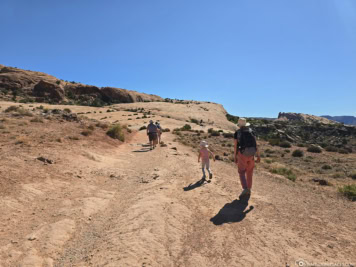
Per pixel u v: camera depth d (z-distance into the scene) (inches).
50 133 473.4
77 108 2834.6
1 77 4451.3
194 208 181.5
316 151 824.3
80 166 309.9
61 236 139.7
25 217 163.3
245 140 195.9
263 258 112.7
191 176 289.7
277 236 136.6
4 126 474.0
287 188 270.4
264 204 195.6
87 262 112.2
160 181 263.4
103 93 5137.8
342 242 131.9
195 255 114.7
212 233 139.3
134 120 2026.3
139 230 141.1
